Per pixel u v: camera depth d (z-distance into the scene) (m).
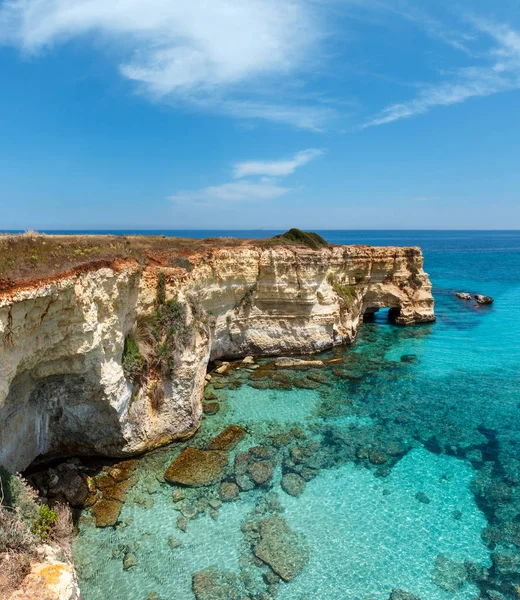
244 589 12.72
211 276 28.27
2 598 8.64
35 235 14.98
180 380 19.69
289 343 33.59
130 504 15.84
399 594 12.71
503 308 54.03
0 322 10.46
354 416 23.58
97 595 12.26
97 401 16.38
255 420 22.67
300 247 34.31
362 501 16.62
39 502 13.91
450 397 26.23
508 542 14.65
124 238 25.86
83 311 14.00
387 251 44.94
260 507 16.08
